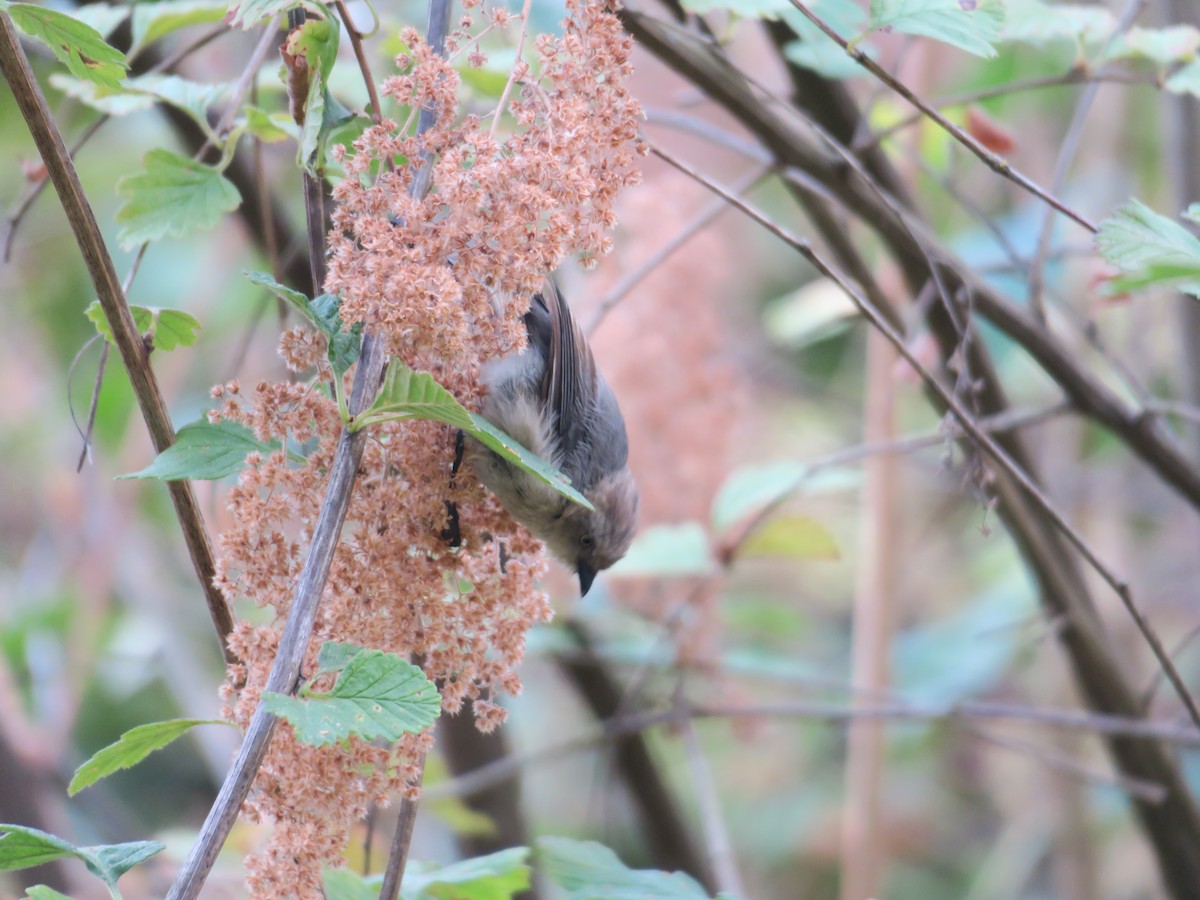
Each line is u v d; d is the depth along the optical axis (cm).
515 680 441
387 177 405
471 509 451
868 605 1084
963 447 845
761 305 1673
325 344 422
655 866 1059
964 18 483
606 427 756
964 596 1617
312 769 402
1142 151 1328
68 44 430
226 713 416
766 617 1145
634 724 879
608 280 1016
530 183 405
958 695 1316
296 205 1155
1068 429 1437
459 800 935
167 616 1196
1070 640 885
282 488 422
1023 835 1441
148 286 1406
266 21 566
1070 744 1366
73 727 1326
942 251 791
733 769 1614
